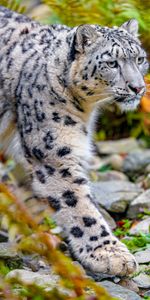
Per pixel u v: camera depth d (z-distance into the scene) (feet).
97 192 36.78
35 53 31.40
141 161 41.86
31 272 26.68
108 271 27.94
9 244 28.86
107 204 35.70
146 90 31.19
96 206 30.22
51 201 30.07
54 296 22.85
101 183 38.32
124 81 29.76
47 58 30.89
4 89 31.76
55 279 25.77
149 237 31.17
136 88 29.66
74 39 29.99
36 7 44.11
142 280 27.73
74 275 22.21
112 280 27.76
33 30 32.32
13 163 31.24
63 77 30.14
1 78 31.81
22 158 31.30
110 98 30.27
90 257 28.53
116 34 30.25
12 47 32.04
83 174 30.27
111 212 35.70
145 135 44.98
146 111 41.60
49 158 30.22
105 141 45.52
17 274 23.75
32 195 30.83
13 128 31.86
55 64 30.50
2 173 31.83
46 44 31.53
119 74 29.78
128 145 44.50
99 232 29.01
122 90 29.78
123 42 29.99
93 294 24.36
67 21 41.88
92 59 29.84
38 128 30.40
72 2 41.86
